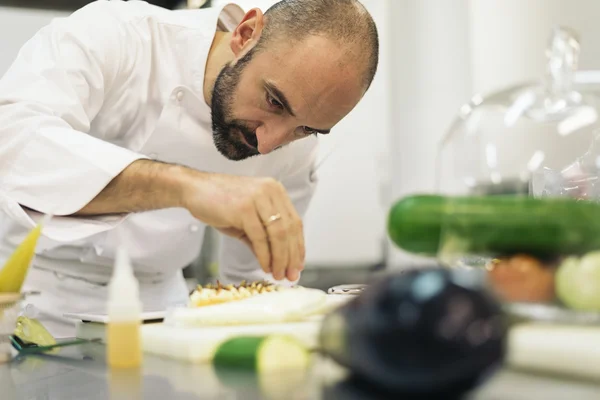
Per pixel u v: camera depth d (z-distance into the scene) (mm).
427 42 3227
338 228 3551
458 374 474
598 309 599
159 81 1604
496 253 660
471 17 3105
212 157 1669
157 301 1758
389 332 481
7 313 814
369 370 500
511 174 759
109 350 741
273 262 1056
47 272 1596
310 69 1292
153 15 1606
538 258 642
